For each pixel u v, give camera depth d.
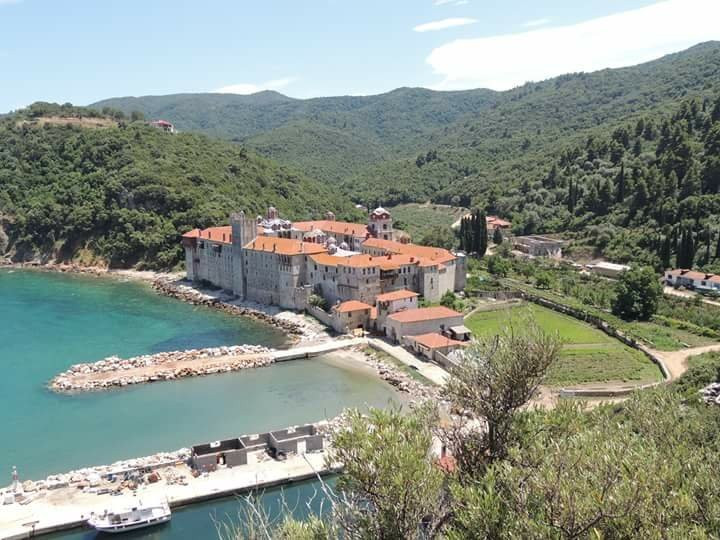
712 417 47.81
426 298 178.38
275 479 84.31
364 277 167.88
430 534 30.66
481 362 37.81
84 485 83.75
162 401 118.56
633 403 44.03
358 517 31.22
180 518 77.38
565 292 193.50
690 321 157.50
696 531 24.06
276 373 134.88
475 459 35.94
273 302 191.25
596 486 26.25
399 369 133.88
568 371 122.00
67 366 138.50
